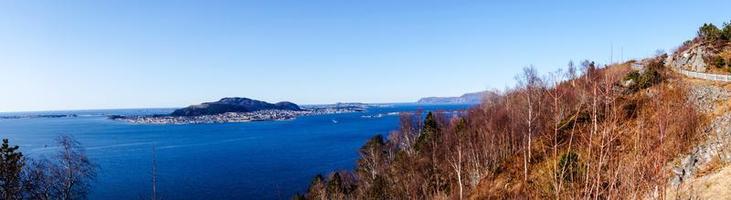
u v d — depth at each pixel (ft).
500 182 132.67
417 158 190.08
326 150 451.53
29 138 593.01
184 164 371.76
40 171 82.74
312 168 339.16
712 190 76.89
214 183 285.43
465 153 168.66
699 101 119.96
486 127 179.32
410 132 260.01
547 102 133.18
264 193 256.93
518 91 205.36
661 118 34.76
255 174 318.04
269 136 653.30
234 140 601.62
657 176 29.94
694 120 101.96
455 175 163.02
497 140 165.89
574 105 113.50
